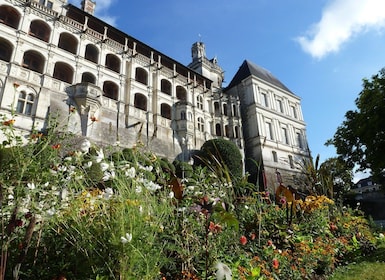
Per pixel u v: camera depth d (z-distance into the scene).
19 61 19.64
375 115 20.77
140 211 2.84
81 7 29.81
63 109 20.39
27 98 19.19
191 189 4.42
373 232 9.74
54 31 22.61
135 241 2.62
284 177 34.09
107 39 26.11
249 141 36.66
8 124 4.12
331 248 5.76
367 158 22.08
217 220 3.97
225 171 5.54
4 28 19.66
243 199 5.60
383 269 5.41
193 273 3.32
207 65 42.06
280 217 5.77
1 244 2.80
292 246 5.15
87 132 20.62
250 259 4.08
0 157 3.35
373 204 27.11
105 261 2.64
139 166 3.67
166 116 30.08
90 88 21.83
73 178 3.64
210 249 3.57
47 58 21.31
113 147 4.27
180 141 28.58
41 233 3.30
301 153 40.41
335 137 26.66
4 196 3.09
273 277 3.96
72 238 3.02
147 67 29.20
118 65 27.02
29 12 21.47
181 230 3.61
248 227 4.98
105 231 2.76
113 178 3.20
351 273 5.25
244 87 40.38
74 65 23.03
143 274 2.60
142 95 27.48
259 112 37.72
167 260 2.93
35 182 3.47
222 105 36.09
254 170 33.19
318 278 4.82
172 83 31.27
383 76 21.98
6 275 2.78
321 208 7.00
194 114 31.92
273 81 44.59
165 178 4.30
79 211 3.16
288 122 41.41
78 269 2.83
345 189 27.88
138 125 25.31
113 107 24.33
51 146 3.99
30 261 3.01
